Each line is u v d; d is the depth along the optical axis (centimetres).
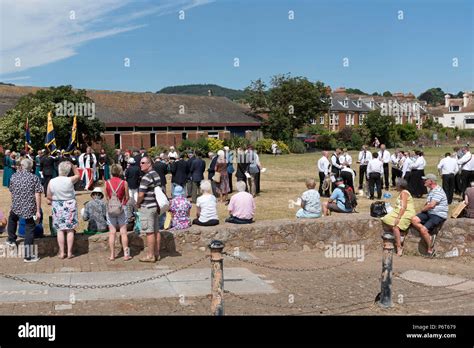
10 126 3369
